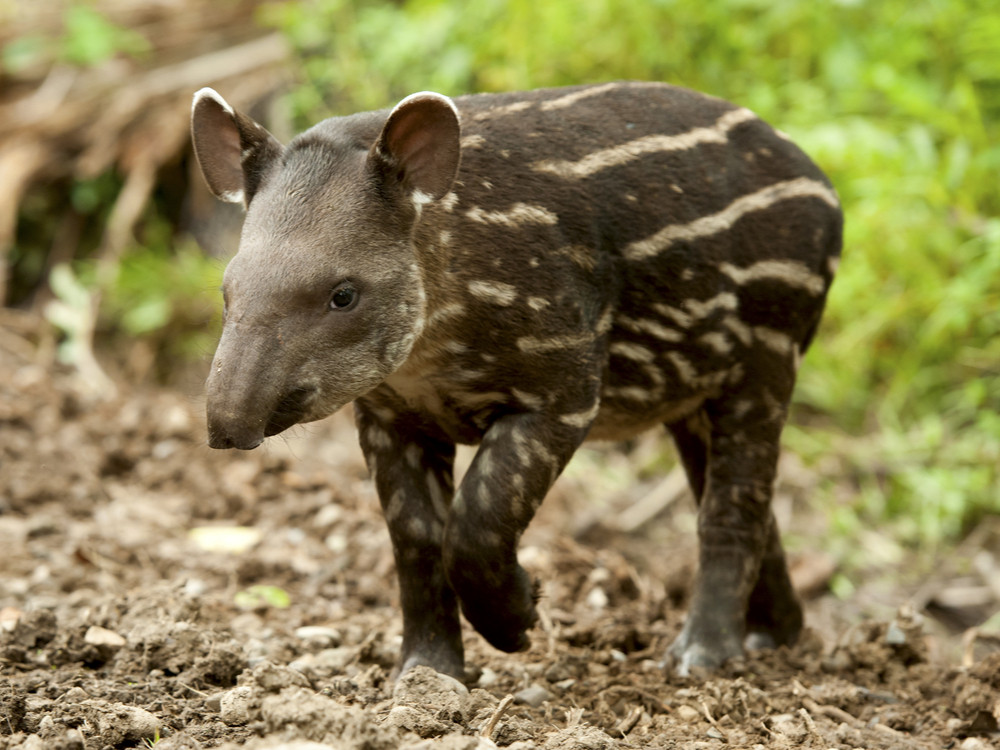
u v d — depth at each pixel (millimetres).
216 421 5008
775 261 6613
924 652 7004
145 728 5297
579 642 7320
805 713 5891
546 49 12641
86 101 15039
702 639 6836
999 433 10828
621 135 6195
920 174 11352
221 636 6594
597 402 6113
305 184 5379
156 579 8227
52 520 8930
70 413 11188
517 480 5824
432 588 6277
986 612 9844
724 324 6547
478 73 13250
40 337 13797
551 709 6062
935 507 10688
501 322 5707
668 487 11461
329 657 6723
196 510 9633
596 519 10562
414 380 5871
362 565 8633
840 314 11719
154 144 14531
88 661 6336
